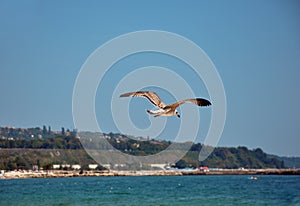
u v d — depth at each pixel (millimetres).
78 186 149250
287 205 85312
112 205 86062
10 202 92375
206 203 89062
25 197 103562
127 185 156000
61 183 170375
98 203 89688
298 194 109188
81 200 96000
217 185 154250
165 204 87500
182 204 87438
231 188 135375
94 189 133250
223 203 89000
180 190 126438
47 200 96000
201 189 131125
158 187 143125
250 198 98812
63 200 95875
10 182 179750
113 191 123062
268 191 120438
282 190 124375
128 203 89562
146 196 105750
